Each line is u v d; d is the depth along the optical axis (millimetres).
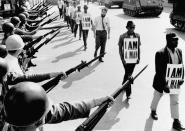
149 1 22078
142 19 21188
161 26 17172
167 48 4484
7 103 1130
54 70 8414
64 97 6254
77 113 1650
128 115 5227
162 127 4742
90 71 8188
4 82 2627
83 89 6727
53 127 4832
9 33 5270
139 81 7113
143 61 9000
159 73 4668
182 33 14531
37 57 10117
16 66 3232
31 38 5566
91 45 12102
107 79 7422
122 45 5789
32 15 13188
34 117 1140
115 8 33281
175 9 15711
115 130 4590
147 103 5754
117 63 8953
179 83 4480
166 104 5641
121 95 6148
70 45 12250
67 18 17453
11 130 1220
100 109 1671
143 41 12320
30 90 1148
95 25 9070
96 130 4645
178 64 4402
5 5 17250
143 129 4688
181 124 4648
